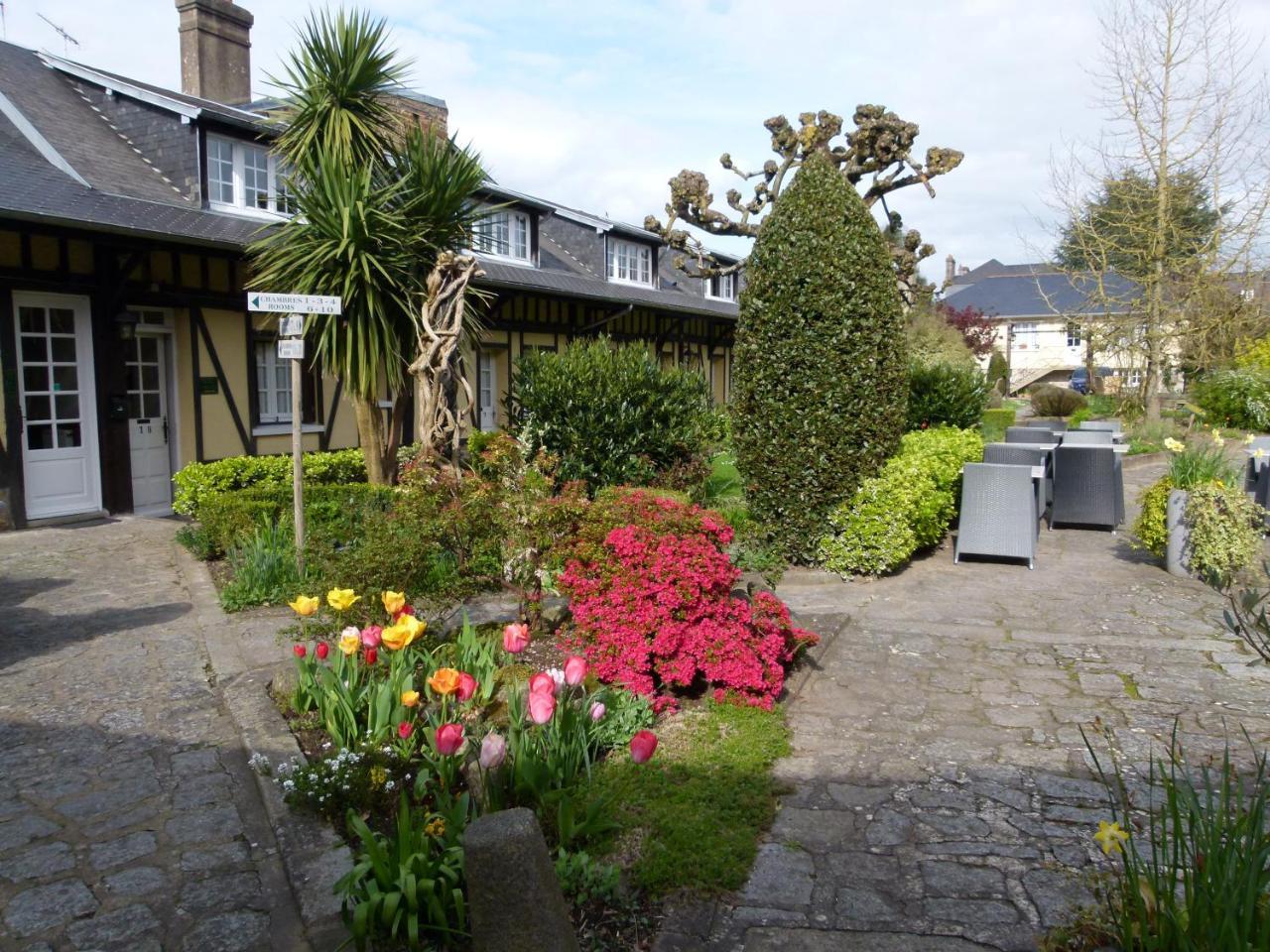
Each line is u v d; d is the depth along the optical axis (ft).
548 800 10.24
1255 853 6.84
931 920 9.09
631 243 68.13
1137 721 14.15
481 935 7.47
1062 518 31.83
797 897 9.49
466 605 18.51
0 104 34.09
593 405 31.45
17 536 27.58
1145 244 62.95
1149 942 6.80
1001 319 153.07
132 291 32.01
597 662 13.91
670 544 14.33
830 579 23.86
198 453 34.81
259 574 20.44
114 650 17.31
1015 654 17.58
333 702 12.56
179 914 9.30
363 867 8.87
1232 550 23.07
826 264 23.54
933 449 28.48
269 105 49.98
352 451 36.78
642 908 9.29
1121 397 69.36
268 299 20.52
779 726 13.55
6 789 11.90
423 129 32.30
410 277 28.68
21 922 9.15
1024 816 11.15
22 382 29.04
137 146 37.22
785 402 24.21
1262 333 68.85
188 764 12.63
